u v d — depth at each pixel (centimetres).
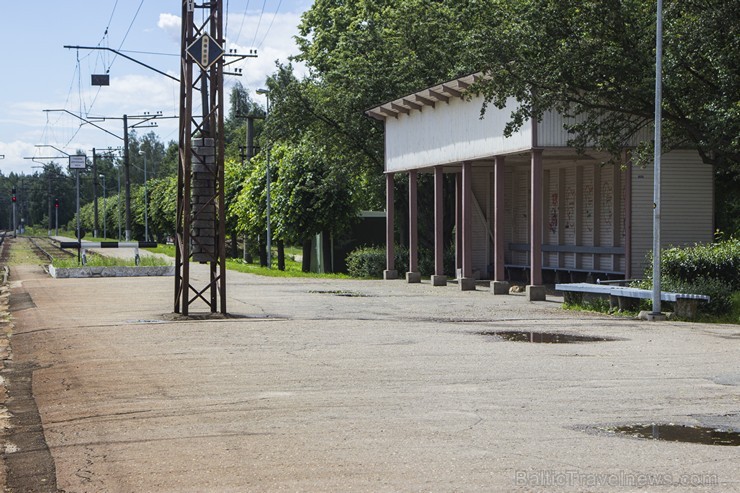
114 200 13362
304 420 926
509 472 704
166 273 4281
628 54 2461
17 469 773
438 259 3584
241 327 1911
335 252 5394
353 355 1438
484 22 3125
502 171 2953
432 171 3928
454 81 3116
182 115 2166
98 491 686
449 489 658
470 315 2205
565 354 1427
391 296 2939
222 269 2183
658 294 2053
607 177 3300
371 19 4778
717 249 2319
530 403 1003
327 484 679
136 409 1016
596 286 2358
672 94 2483
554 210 3703
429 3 4550
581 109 2591
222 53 2088
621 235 3198
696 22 2338
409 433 853
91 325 2000
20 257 7119
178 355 1470
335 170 4850
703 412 947
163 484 695
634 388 1098
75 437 888
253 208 5941
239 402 1039
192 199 2173
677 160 2778
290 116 4844
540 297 2698
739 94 2361
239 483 690
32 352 1633
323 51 5359
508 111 2861
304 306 2506
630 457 752
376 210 5759
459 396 1053
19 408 1095
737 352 1443
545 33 2548
